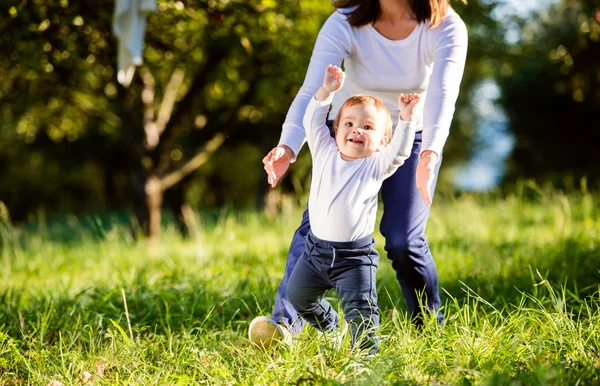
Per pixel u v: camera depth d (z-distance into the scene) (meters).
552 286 6.12
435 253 8.01
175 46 10.62
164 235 14.09
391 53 4.48
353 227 4.11
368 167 4.11
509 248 8.18
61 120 15.19
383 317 5.35
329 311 4.58
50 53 9.40
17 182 32.28
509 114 24.61
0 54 9.29
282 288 4.66
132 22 8.02
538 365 3.78
